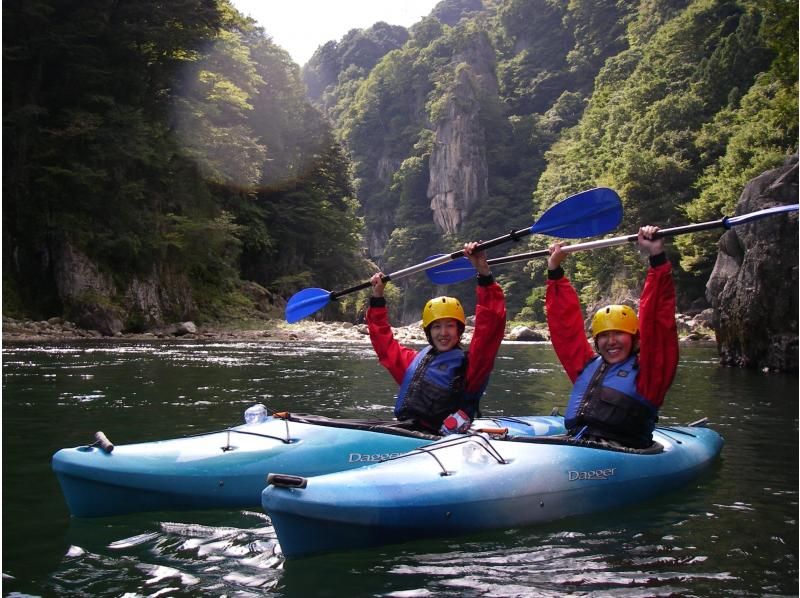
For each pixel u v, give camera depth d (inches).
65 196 1014.4
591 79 4244.6
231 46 1476.4
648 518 157.3
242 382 416.8
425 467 149.0
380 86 4781.0
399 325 3651.6
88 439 234.5
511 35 5083.7
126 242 1018.7
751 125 1419.8
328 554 131.2
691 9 2488.9
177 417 280.4
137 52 1134.4
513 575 121.6
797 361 490.6
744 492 181.3
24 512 157.9
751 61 2012.8
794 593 115.1
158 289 1108.5
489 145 4025.6
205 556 131.0
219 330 1103.6
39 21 995.9
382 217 4357.8
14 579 119.2
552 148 3427.7
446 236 3683.6
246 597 111.8
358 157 4717.0
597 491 162.2
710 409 328.8
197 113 1243.8
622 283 1733.5
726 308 557.3
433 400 189.9
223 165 1384.1
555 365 624.4
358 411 316.2
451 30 4712.1
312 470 171.8
